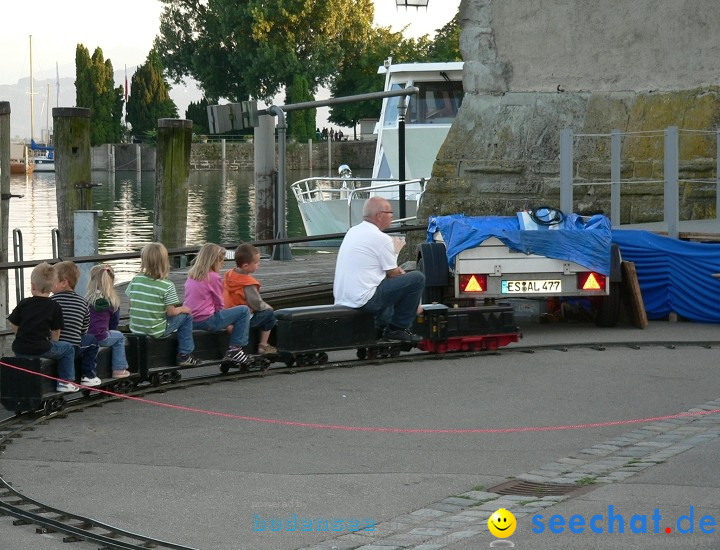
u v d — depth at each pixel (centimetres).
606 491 827
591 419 1108
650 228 1848
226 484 892
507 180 2188
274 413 1159
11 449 1021
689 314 1741
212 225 4762
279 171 2561
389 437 1045
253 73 10694
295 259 2578
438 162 2266
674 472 878
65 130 2484
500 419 1114
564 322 1769
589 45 2141
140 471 937
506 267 1612
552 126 2161
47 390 1153
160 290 1284
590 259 1631
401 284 1426
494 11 2227
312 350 1398
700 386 1264
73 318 1178
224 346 1352
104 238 4050
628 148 2102
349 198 3359
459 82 3422
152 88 11200
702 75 2044
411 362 1446
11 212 5334
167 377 1308
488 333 1499
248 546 741
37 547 751
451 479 895
